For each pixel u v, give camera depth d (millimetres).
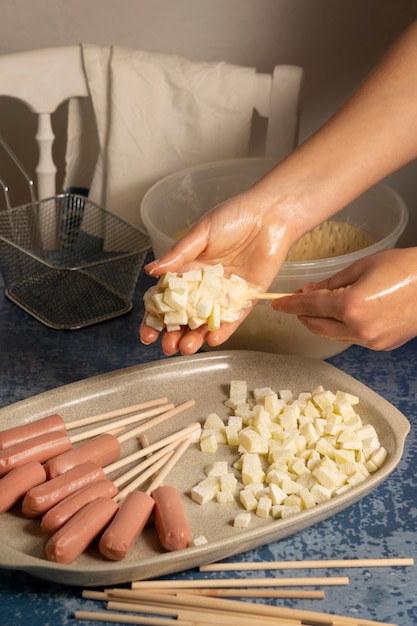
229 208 1087
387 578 904
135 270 1315
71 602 880
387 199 1298
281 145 1549
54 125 1820
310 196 1123
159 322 1020
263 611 857
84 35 1753
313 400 1109
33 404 1094
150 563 853
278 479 987
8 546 869
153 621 853
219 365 1177
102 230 1474
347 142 1134
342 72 1737
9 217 1435
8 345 1264
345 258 1146
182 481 1010
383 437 1064
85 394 1122
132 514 896
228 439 1062
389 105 1133
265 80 1500
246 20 1704
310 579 894
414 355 1261
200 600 866
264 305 1155
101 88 1508
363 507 995
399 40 1159
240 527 941
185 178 1377
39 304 1321
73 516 907
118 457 1032
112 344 1274
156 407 1119
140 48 1756
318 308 1005
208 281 996
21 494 943
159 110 1514
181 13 1707
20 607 872
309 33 1705
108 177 1556
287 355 1176
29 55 1494
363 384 1129
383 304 979
